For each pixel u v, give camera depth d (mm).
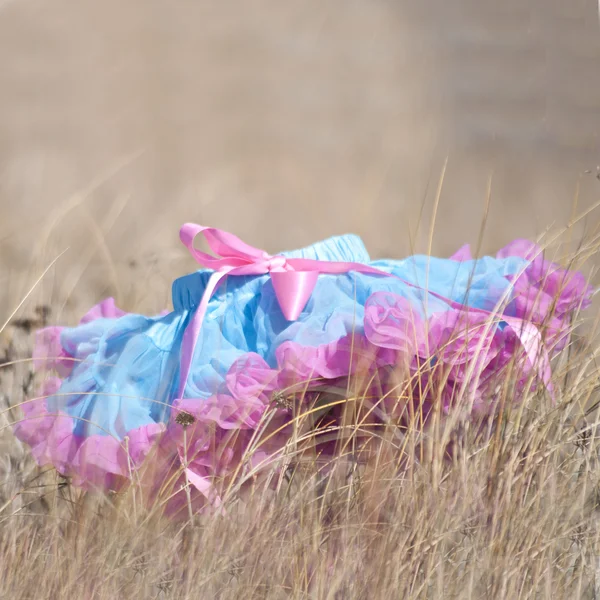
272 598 7242
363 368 8164
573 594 7629
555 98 34625
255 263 8969
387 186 26453
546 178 26156
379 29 47750
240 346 8609
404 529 7562
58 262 15938
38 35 49906
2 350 11094
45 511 8688
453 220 22812
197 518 7953
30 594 7438
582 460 8211
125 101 42625
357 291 8820
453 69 40500
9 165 30141
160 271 14898
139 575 7488
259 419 8133
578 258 9445
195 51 49000
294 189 28016
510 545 7438
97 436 8180
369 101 39406
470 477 7773
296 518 7953
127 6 54594
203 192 25031
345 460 8430
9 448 9680
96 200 25562
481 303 8859
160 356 8656
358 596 7309
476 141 30906
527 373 8477
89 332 9227
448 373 8094
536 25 40969
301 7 54375
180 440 8133
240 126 38531
